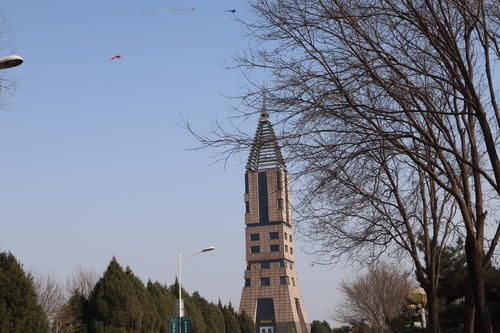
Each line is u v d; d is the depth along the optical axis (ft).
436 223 54.03
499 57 40.24
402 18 40.65
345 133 41.88
